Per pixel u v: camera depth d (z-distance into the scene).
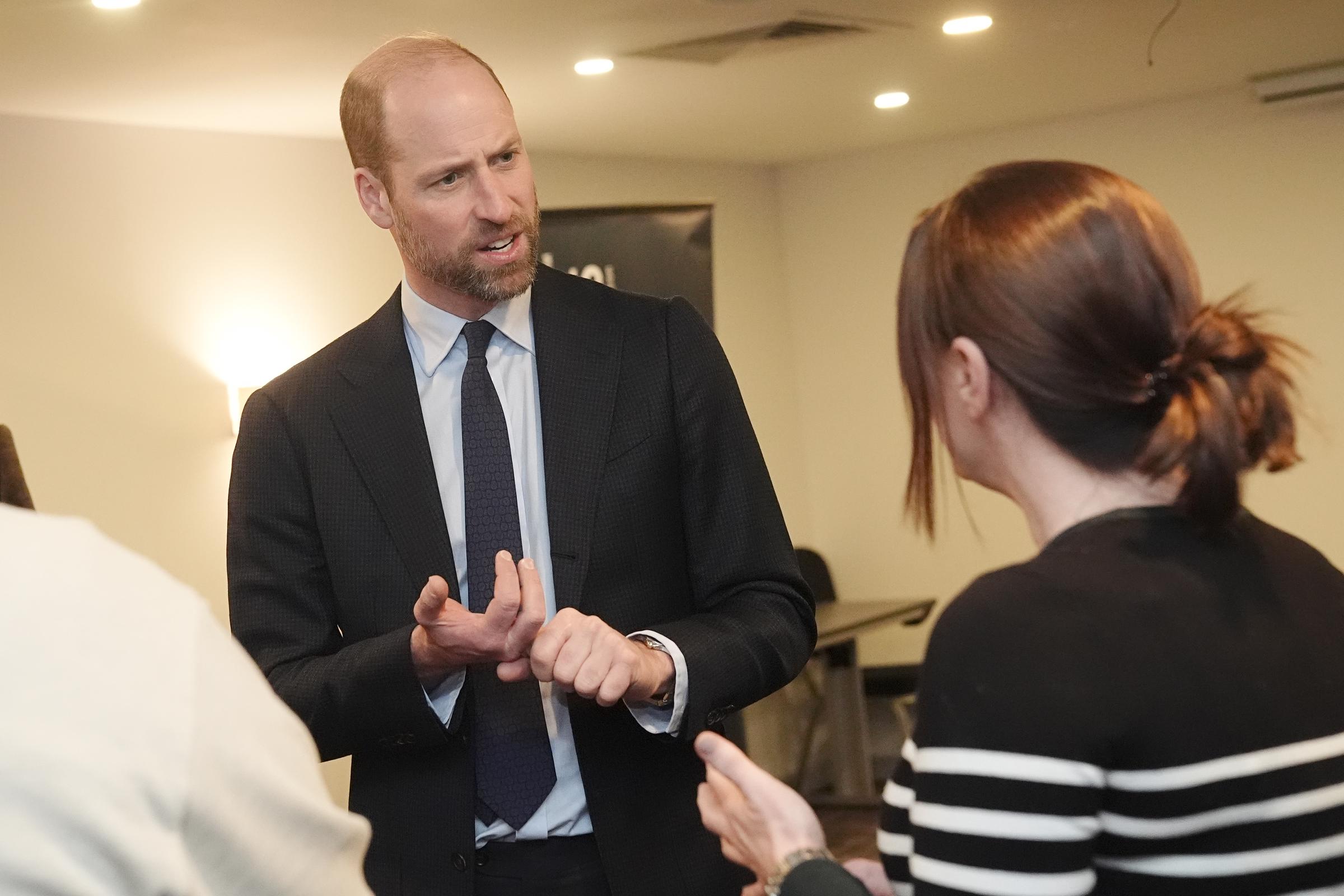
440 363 1.88
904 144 7.06
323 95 4.61
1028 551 6.88
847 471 7.35
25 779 0.65
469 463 1.82
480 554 1.79
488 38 4.16
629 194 6.55
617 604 1.79
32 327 4.42
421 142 1.75
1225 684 0.94
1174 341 1.00
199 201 4.91
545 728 1.75
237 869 0.72
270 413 1.91
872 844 5.47
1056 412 1.02
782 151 6.88
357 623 1.82
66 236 4.52
